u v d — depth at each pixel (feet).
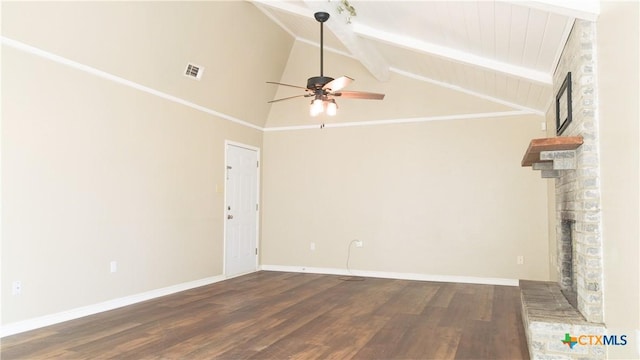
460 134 19.72
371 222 21.17
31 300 11.80
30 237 11.78
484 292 17.07
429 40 14.02
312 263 22.24
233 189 20.77
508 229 18.81
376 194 21.15
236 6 16.58
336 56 21.58
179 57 15.94
